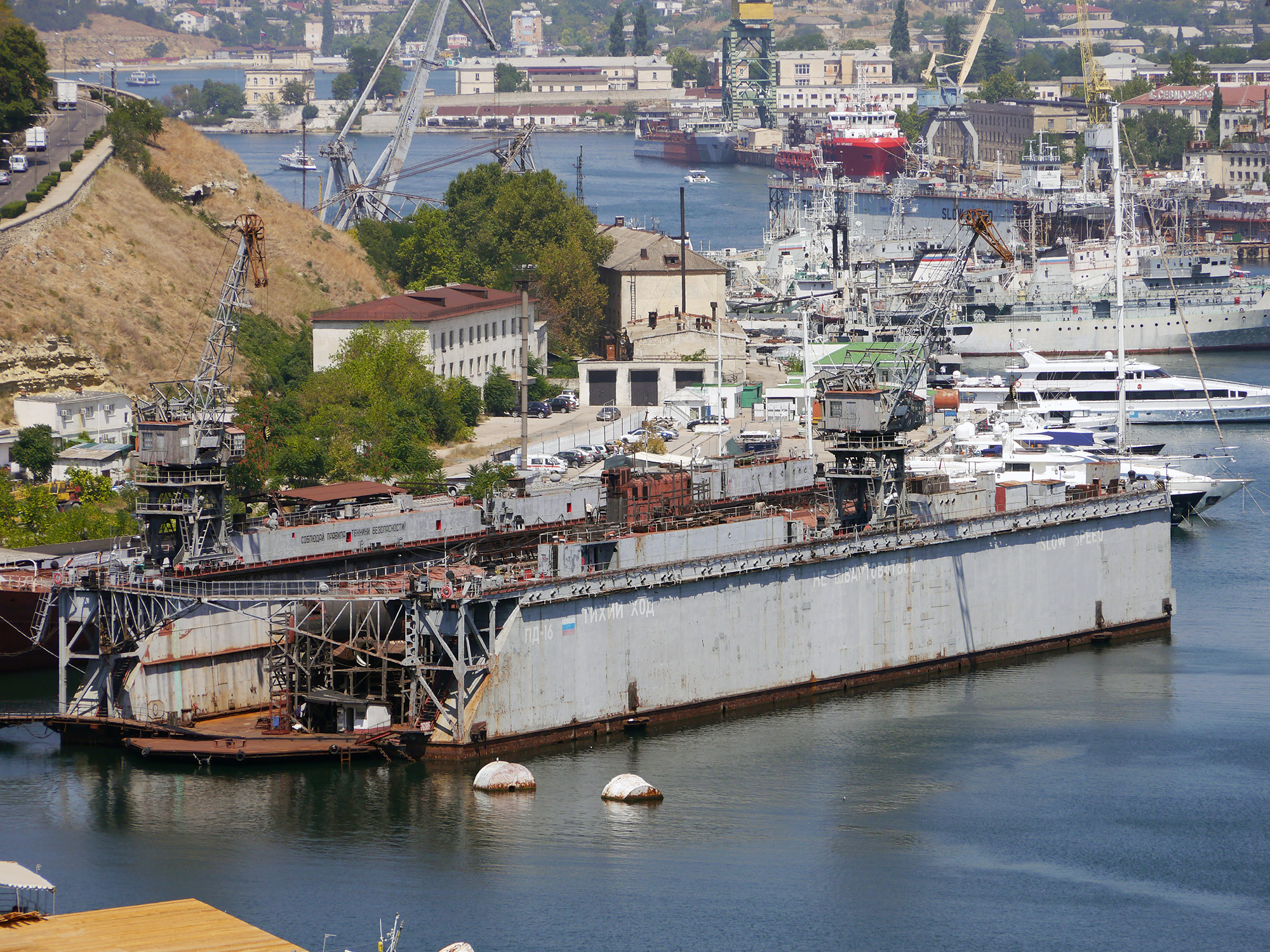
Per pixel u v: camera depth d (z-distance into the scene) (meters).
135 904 198.25
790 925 198.25
